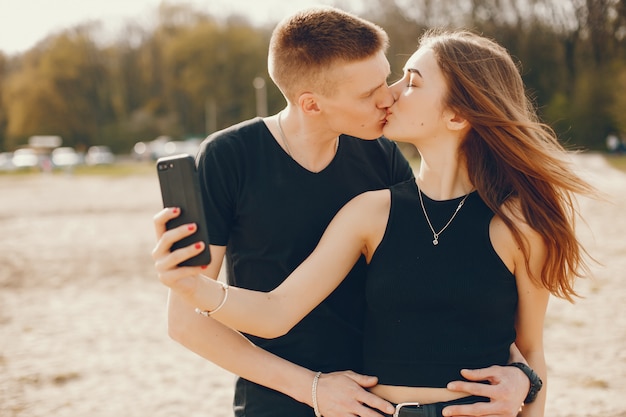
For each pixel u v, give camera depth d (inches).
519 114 90.4
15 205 913.5
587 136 1817.2
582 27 1788.9
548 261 88.5
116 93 2819.9
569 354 242.4
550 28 1786.4
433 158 91.7
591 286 340.5
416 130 91.0
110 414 202.4
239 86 2623.0
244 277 102.5
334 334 99.8
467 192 91.2
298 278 90.3
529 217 87.6
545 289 90.8
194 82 2625.5
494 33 1705.2
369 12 1642.5
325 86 95.3
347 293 99.6
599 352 243.0
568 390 209.9
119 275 413.1
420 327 86.6
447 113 90.0
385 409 86.0
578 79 1802.4
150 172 1716.3
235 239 102.5
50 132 2691.9
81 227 652.1
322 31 94.9
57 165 2087.8
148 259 463.5
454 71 89.3
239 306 84.4
